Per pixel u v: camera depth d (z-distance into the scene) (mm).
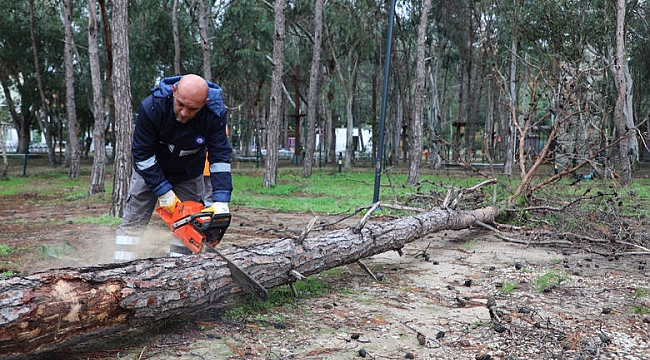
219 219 3557
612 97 21641
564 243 6719
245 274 3232
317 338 3242
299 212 10617
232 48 31891
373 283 4715
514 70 25422
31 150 58406
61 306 2535
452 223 6781
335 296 4234
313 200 12508
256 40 31312
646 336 3336
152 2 26734
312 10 29344
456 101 54906
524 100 24516
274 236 7297
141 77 28938
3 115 51406
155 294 2975
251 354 2951
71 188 16719
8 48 31219
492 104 38969
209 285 3309
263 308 3758
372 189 16109
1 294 2404
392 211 9633
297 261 3971
